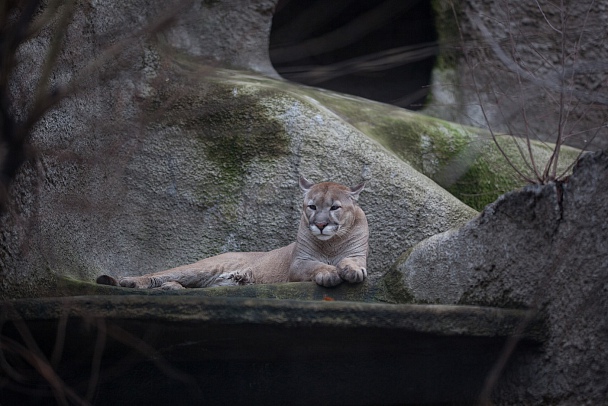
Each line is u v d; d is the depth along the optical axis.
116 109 9.32
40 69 9.50
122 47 6.12
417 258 9.78
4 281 9.48
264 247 13.12
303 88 15.39
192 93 13.23
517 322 7.76
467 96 15.98
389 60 8.95
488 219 8.73
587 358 7.33
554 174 9.86
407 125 15.13
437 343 7.84
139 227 12.95
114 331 7.50
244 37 15.97
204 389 8.54
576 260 7.58
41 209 10.04
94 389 8.38
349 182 13.27
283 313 7.32
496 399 8.04
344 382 8.45
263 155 13.43
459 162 14.97
